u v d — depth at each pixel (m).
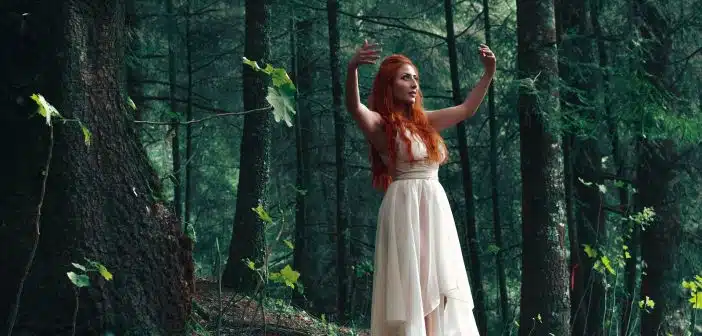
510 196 19.47
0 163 4.91
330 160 21.19
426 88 19.66
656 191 13.64
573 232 12.54
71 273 3.84
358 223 21.45
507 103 16.89
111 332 4.91
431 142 4.45
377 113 4.46
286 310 11.02
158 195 5.40
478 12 18.62
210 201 24.34
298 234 18.02
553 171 8.44
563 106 11.86
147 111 20.14
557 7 12.79
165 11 20.28
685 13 13.55
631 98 11.73
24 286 4.82
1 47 4.93
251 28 12.57
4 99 4.90
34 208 4.88
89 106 5.03
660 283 13.66
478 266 15.78
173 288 5.32
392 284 4.33
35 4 4.96
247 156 12.72
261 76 12.58
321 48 19.81
